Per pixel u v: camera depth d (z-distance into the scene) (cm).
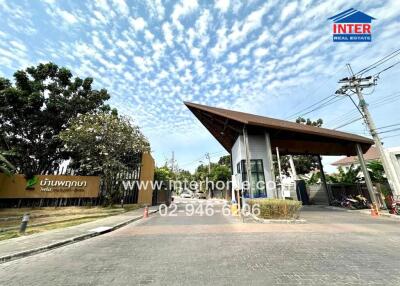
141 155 2178
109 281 394
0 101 1708
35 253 600
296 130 1406
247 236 746
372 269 428
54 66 2019
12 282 405
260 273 415
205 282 378
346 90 1636
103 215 1438
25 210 1498
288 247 595
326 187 2092
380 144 1490
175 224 1049
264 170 1557
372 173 1966
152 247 627
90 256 560
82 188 1725
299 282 373
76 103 2100
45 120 1942
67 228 930
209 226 971
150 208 1975
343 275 400
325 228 884
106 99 2325
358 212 1479
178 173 6228
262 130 1616
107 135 1786
